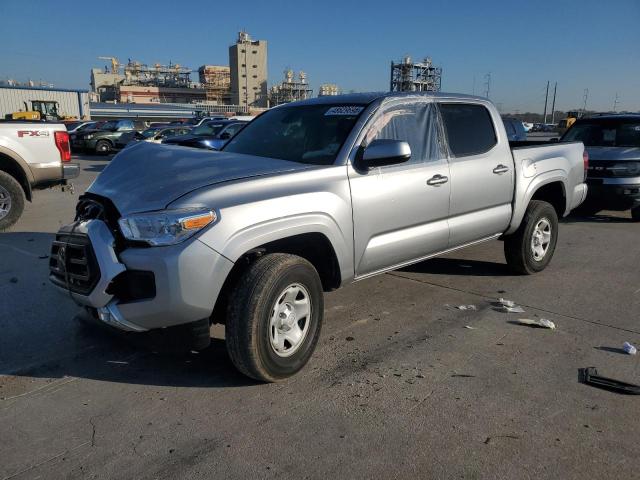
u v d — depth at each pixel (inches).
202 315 127.0
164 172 143.1
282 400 133.3
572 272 245.6
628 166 354.6
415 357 157.3
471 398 134.3
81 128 1159.6
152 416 126.3
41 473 106.0
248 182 136.5
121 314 128.4
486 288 221.3
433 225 184.1
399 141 151.6
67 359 155.3
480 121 207.6
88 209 145.0
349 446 114.7
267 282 132.0
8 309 191.3
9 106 2127.2
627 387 137.9
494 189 205.9
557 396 135.5
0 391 137.4
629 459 110.9
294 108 192.2
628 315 191.8
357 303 202.8
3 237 300.0
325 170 151.3
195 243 123.3
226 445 115.0
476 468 107.9
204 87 6806.1
